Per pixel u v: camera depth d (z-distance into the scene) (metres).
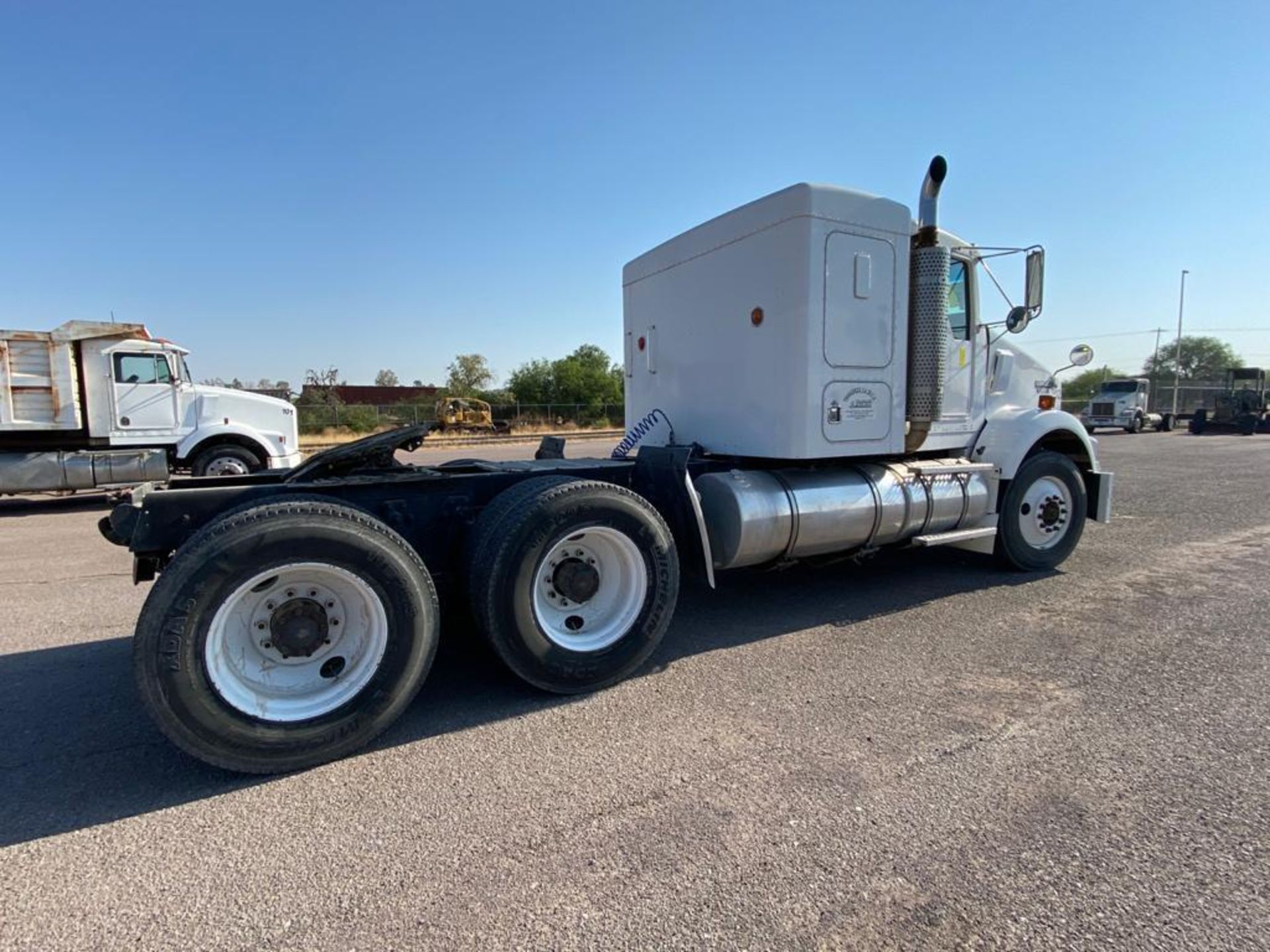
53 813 2.53
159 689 2.57
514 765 2.83
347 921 1.95
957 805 2.48
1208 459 16.62
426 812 2.50
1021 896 2.01
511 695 3.53
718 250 4.91
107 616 5.00
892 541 5.03
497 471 4.15
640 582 3.65
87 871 2.19
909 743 2.95
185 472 11.84
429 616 3.10
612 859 2.21
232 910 2.01
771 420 4.54
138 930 1.93
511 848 2.28
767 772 2.73
